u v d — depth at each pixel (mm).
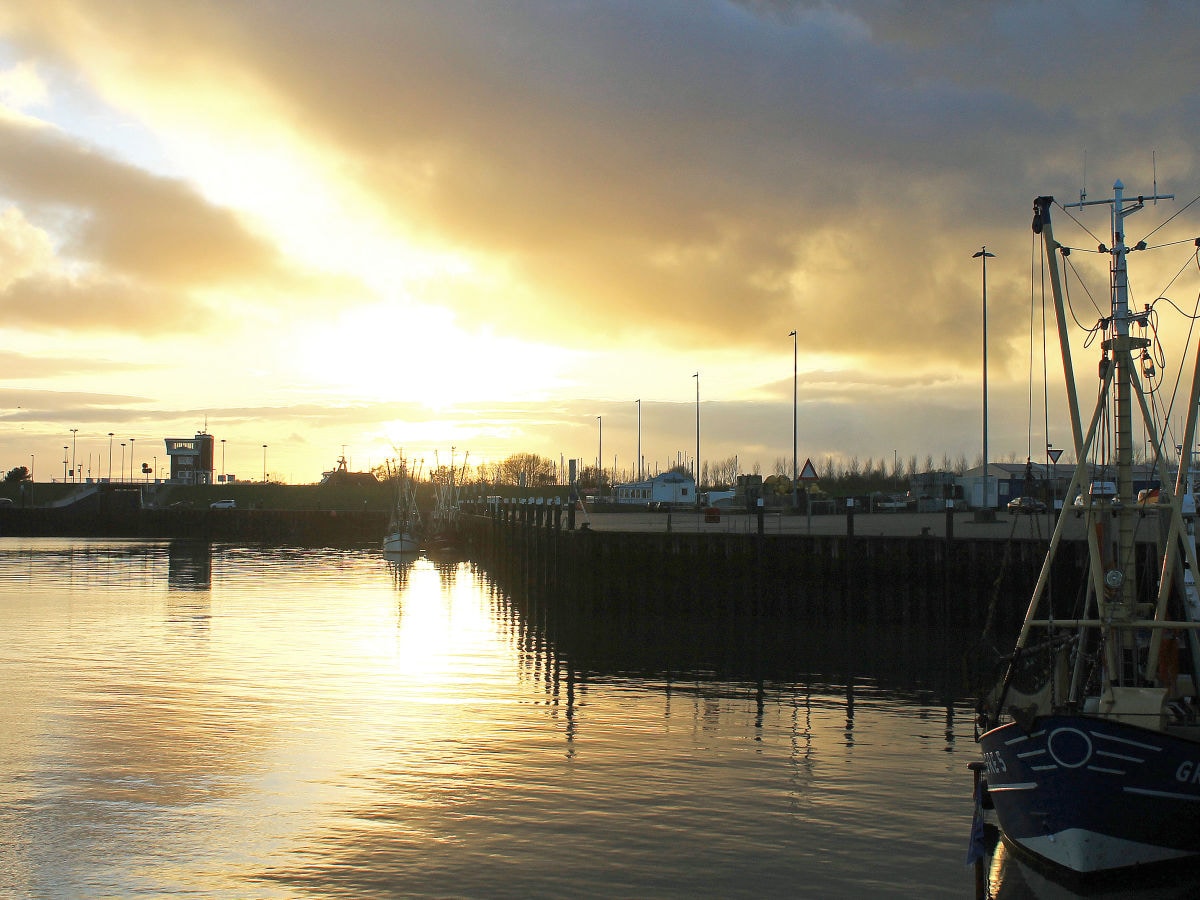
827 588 43500
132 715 26328
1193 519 21188
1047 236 16875
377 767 21672
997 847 17188
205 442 189750
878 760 22422
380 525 132625
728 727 25469
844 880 15906
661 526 69750
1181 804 15008
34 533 140750
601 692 29938
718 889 15516
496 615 49750
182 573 74312
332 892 15391
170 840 17469
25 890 15500
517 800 19531
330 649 37750
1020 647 17062
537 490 164875
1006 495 81188
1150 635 17750
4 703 27703
